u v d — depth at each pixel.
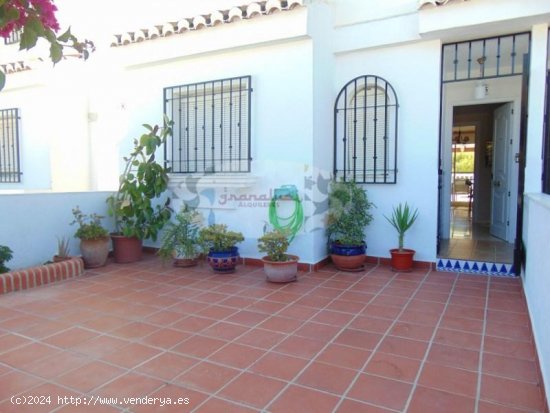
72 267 4.62
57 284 4.34
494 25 4.10
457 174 12.96
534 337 2.69
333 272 4.74
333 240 4.97
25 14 1.27
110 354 2.66
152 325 3.16
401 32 4.62
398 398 2.12
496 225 6.48
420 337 2.90
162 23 5.42
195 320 3.27
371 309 3.49
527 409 2.01
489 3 3.98
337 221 4.87
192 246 5.07
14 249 4.64
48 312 3.46
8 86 6.55
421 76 4.66
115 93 6.14
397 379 2.32
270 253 4.40
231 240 4.75
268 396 2.15
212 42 4.96
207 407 2.05
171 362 2.54
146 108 5.84
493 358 2.56
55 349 2.74
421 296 3.82
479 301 3.67
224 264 4.68
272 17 4.54
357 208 4.82
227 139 5.24
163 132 5.23
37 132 6.57
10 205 4.59
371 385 2.25
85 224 5.23
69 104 6.57
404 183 4.83
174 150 5.68
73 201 5.30
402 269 4.68
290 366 2.48
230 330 3.05
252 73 4.95
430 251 4.78
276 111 4.82
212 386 2.26
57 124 6.44
